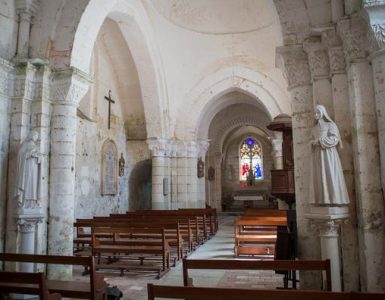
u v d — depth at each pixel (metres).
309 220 5.97
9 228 7.61
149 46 15.83
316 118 5.66
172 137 18.84
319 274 6.07
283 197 11.96
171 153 18.94
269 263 4.52
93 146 15.46
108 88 17.17
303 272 6.16
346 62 6.00
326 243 5.48
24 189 7.09
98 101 16.03
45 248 8.03
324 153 5.52
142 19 14.82
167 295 3.43
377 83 5.46
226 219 24.75
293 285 6.58
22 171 7.12
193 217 12.92
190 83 19.02
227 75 18.72
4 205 7.66
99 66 16.20
